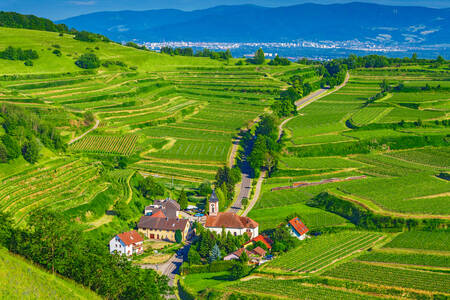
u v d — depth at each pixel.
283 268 157.00
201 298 140.88
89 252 133.25
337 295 137.75
